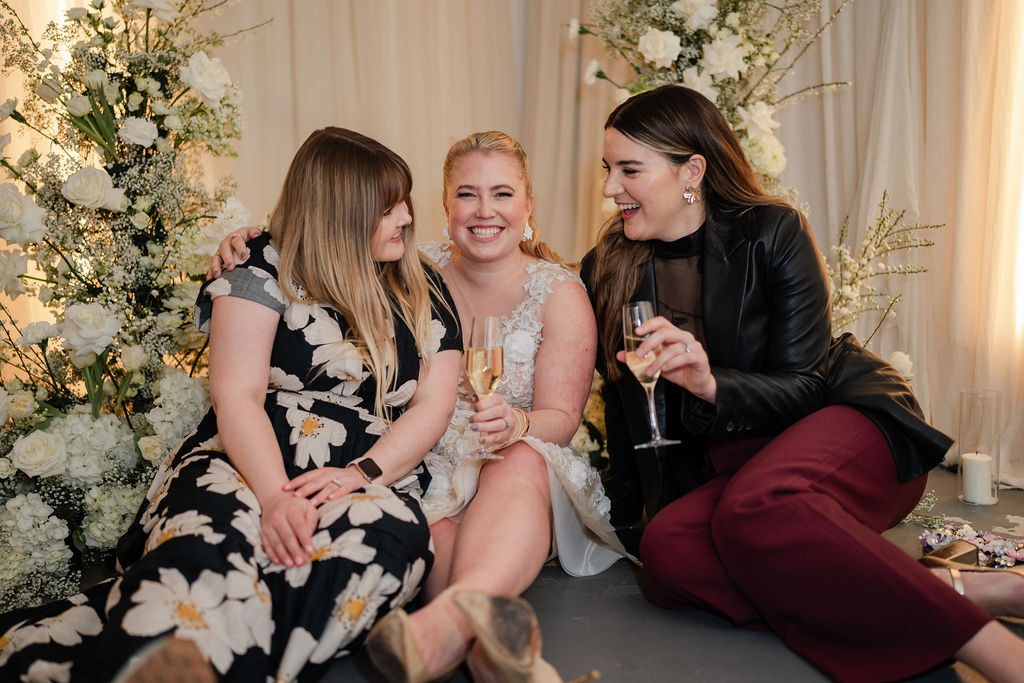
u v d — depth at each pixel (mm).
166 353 2936
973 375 3338
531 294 2402
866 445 2064
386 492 1905
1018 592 1841
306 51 3971
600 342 2541
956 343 3361
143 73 2766
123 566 2029
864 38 3514
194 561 1614
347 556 1723
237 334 1976
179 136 2871
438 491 2234
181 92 2885
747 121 3096
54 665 1584
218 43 3027
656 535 2090
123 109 2797
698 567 2027
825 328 2271
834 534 1744
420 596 2074
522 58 4723
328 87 4043
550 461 2115
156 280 2775
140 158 2736
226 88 2836
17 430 2602
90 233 2713
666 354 1965
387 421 2127
